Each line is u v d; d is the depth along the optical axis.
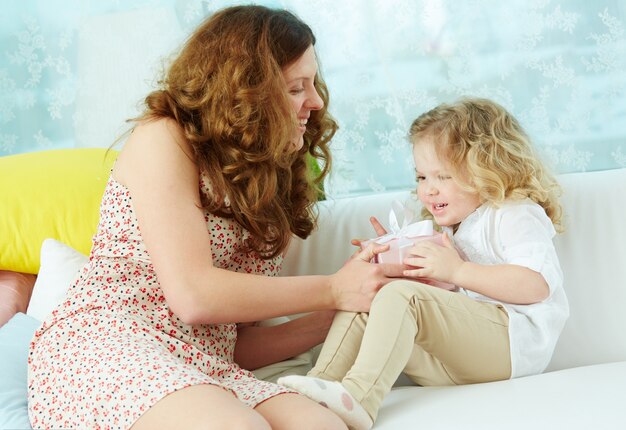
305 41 1.55
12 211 1.89
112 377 1.22
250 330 1.66
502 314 1.51
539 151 1.76
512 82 2.28
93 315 1.37
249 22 1.52
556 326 1.55
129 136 1.55
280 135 1.49
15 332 1.65
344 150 2.33
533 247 1.55
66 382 1.28
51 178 1.94
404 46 2.29
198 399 1.13
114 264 1.43
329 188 2.28
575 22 2.25
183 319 1.36
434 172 1.66
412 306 1.42
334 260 1.90
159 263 1.36
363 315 1.47
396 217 1.78
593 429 1.15
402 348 1.37
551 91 2.28
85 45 2.33
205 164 1.45
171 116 1.47
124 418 1.16
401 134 2.31
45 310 1.71
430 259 1.55
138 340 1.30
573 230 1.79
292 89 1.55
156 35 2.31
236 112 1.46
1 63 2.34
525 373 1.52
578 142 2.29
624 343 1.72
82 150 2.07
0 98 2.35
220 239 1.48
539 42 2.27
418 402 1.39
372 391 1.31
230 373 1.42
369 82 2.31
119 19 2.32
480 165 1.62
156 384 1.17
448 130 1.66
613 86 2.27
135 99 2.32
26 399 1.45
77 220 1.89
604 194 1.82
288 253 1.91
